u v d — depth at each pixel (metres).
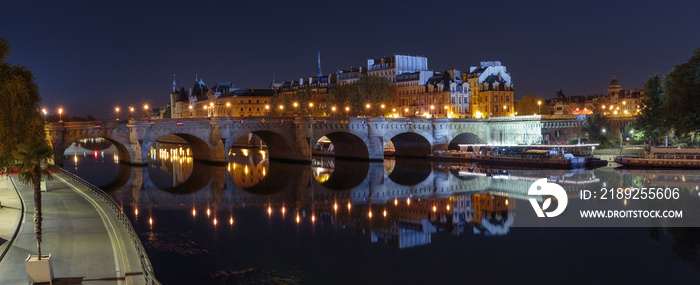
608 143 133.12
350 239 55.47
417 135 146.38
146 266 33.09
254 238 55.16
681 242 53.88
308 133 128.75
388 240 55.16
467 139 155.50
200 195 85.12
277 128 128.50
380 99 174.38
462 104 198.25
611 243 53.94
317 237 56.28
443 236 57.28
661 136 122.94
